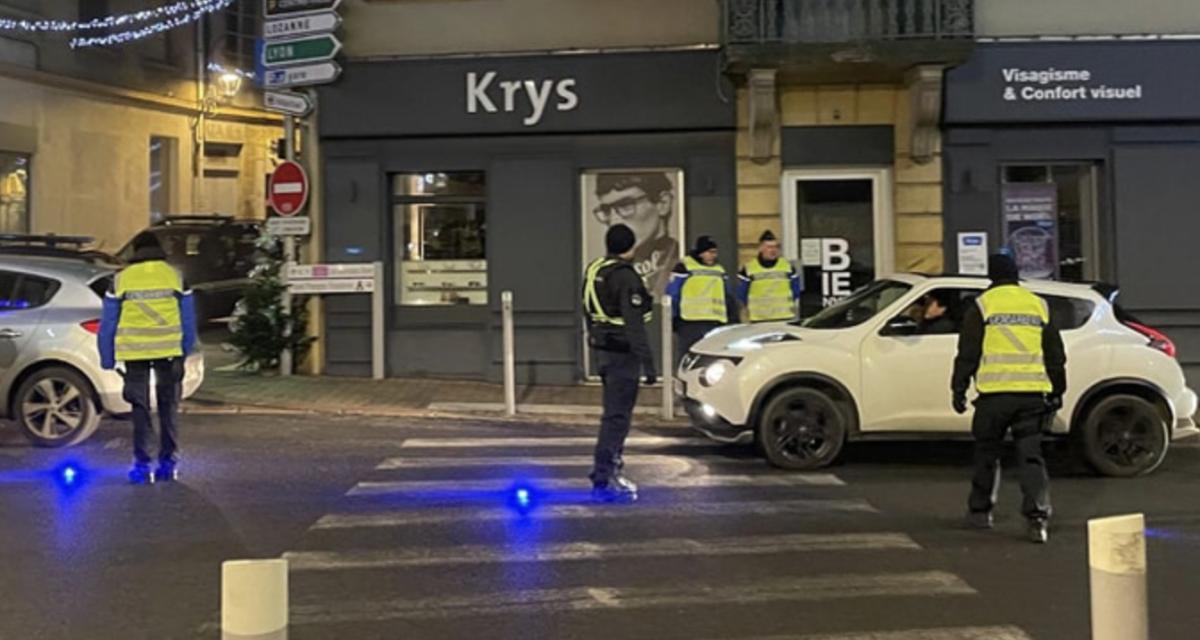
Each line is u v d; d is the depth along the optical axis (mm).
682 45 13656
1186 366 13375
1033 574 6016
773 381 8898
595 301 7750
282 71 14031
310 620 5184
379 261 14055
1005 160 13500
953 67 13055
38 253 11352
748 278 11812
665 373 11375
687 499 7836
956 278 9172
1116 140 13477
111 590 5617
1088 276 13773
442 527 6969
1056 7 13320
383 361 13914
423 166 14070
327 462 9078
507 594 5602
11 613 5250
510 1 13852
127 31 23281
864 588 5734
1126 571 3297
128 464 8938
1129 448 8852
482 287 14281
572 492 7992
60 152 21859
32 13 21141
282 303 13969
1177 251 13414
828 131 13680
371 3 13977
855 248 13797
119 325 8242
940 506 7691
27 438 9656
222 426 10867
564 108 13797
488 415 11484
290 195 13797
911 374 8859
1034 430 6840
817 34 12664
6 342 9570
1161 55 13312
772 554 6391
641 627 5105
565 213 13859
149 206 24594
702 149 13719
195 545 6500
